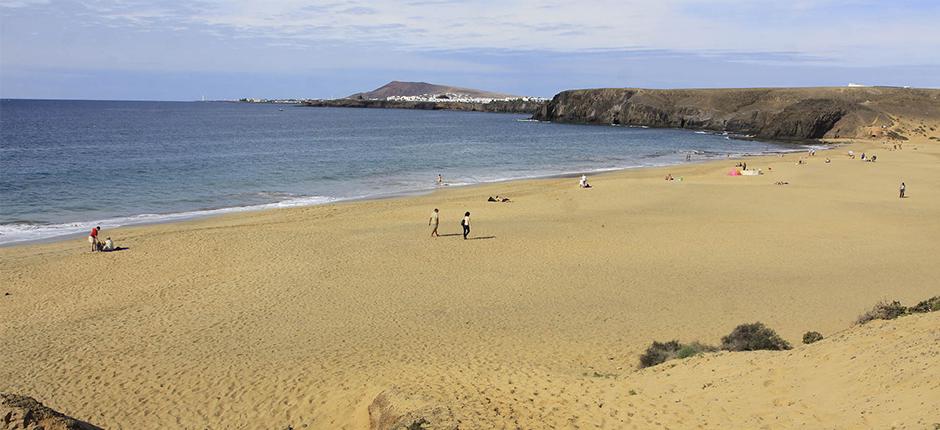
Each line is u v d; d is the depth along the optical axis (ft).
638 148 295.28
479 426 30.73
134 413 41.68
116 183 152.25
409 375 43.93
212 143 281.74
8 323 59.36
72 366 49.37
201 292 69.21
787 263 83.15
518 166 211.00
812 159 232.32
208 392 44.39
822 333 54.44
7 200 126.93
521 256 86.12
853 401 28.81
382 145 286.05
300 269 78.38
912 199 136.77
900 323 37.55
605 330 57.41
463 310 63.87
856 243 94.58
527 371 43.86
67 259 82.28
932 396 26.27
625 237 97.86
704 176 178.91
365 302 66.28
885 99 442.50
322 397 42.11
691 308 64.34
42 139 286.46
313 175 175.52
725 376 36.24
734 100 481.46
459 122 555.69
